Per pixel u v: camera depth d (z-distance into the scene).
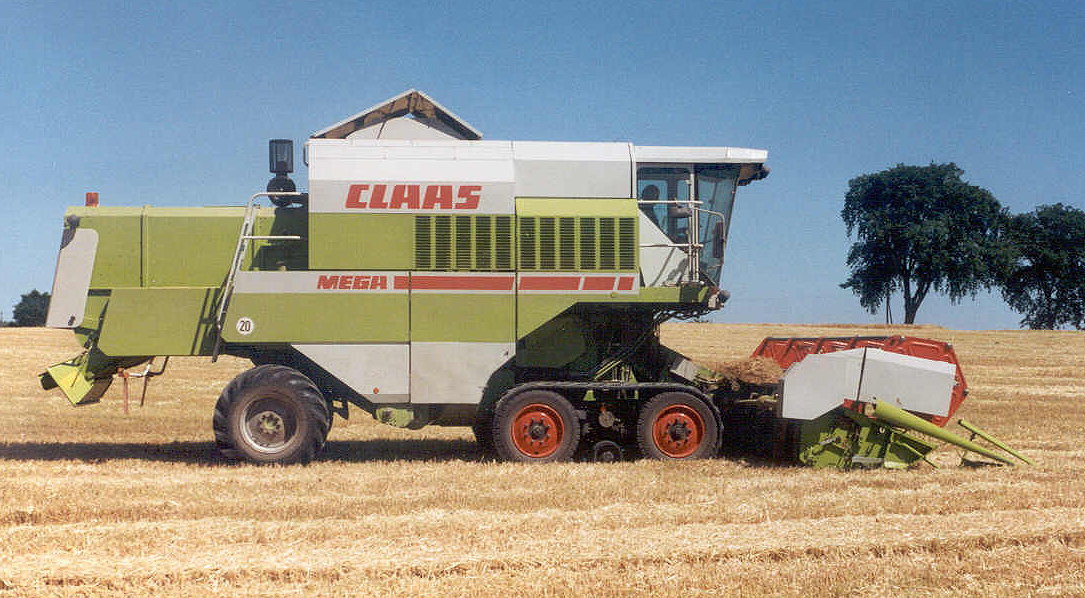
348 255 10.89
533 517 7.95
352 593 5.94
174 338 11.02
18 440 12.84
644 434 11.12
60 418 15.12
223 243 11.47
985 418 16.33
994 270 71.62
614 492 9.05
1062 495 9.02
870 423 10.90
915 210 69.88
